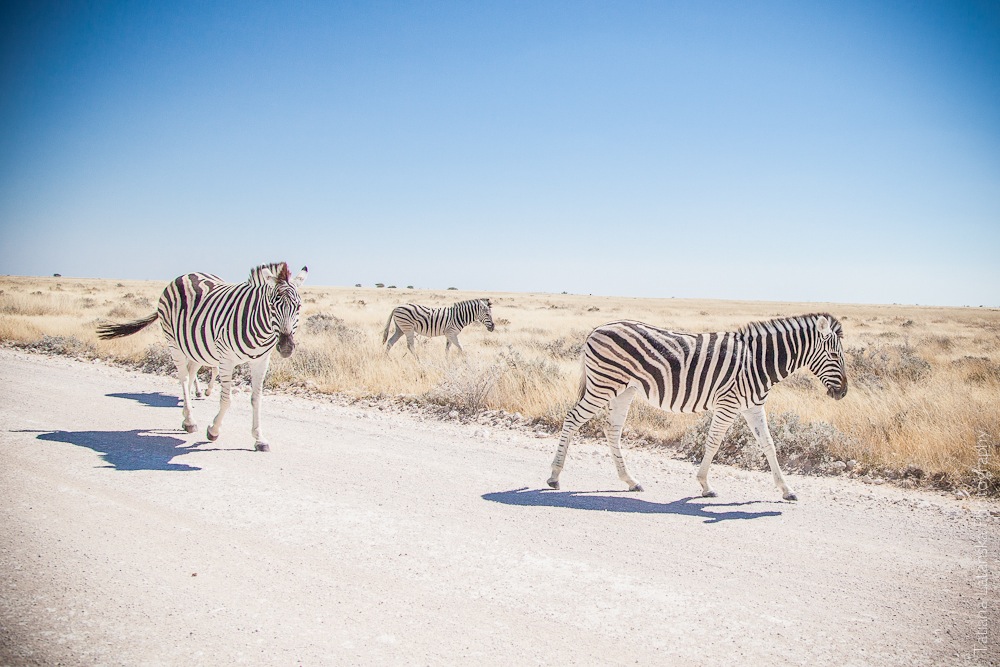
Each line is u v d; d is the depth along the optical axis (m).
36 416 8.88
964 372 14.05
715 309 62.44
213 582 4.20
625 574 4.54
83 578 4.14
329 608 3.92
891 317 50.16
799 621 3.90
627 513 5.84
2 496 5.61
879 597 4.23
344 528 5.26
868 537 5.29
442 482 6.66
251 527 5.21
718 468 7.51
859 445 7.57
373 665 3.30
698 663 3.44
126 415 9.31
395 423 9.52
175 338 8.48
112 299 36.62
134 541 4.80
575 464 7.61
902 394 10.57
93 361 14.70
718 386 6.30
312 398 11.32
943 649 3.59
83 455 7.07
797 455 7.67
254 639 3.52
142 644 3.41
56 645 3.35
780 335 6.39
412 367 12.95
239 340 7.58
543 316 37.66
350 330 19.02
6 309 25.53
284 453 7.59
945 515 5.83
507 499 6.17
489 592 4.22
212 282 8.81
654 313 46.56
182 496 5.89
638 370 6.47
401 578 4.38
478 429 9.28
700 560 4.80
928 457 7.14
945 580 4.49
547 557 4.81
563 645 3.59
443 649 3.50
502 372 11.12
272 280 7.49
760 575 4.55
